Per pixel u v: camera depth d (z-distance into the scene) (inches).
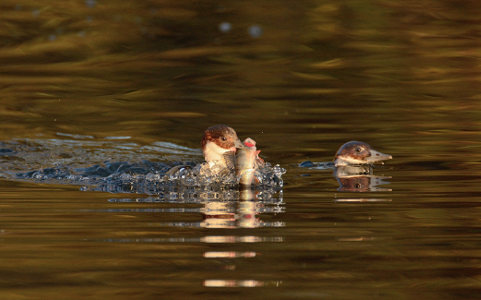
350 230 317.7
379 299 227.9
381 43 966.4
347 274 253.3
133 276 251.4
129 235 308.8
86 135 619.5
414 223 330.3
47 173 485.7
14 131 631.2
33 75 845.8
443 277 249.4
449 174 465.4
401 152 541.6
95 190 429.1
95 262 267.7
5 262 268.2
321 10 1114.7
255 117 668.1
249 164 435.2
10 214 354.6
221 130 473.4
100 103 735.1
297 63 885.2
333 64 877.2
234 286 240.4
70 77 838.5
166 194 415.2
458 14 1100.5
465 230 315.6
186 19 1072.8
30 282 245.8
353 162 506.6
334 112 682.2
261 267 261.1
